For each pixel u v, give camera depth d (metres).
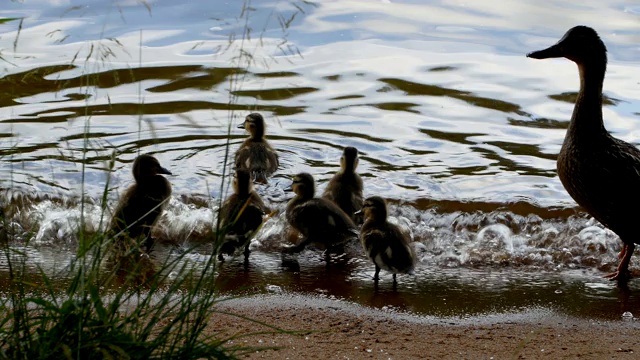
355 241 10.78
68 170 12.10
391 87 15.01
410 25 17.47
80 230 6.12
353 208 11.47
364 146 13.20
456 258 10.33
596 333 8.06
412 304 8.82
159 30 16.69
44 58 15.22
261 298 8.78
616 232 10.09
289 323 8.02
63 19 16.88
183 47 16.03
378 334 7.84
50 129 13.20
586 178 10.05
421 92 14.87
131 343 5.59
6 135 12.84
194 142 13.27
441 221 11.26
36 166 12.09
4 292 8.48
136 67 15.23
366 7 18.27
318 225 10.45
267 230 11.10
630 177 9.84
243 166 12.41
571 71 15.73
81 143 12.86
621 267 9.78
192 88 14.73
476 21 17.70
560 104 14.49
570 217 11.29
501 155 12.94
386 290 9.27
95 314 5.83
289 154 13.04
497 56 16.17
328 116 14.06
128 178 12.02
